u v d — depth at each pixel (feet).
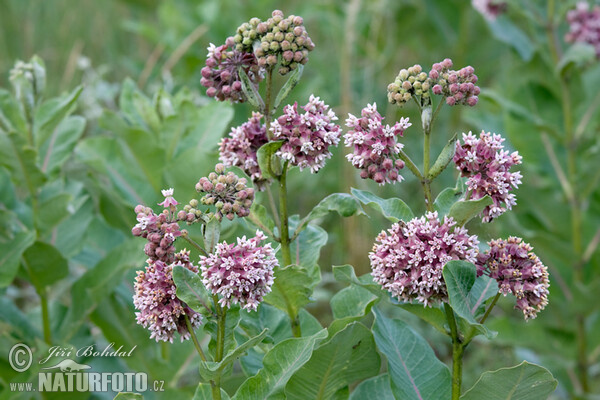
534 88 5.66
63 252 4.84
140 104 4.99
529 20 5.59
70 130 4.84
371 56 8.39
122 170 4.96
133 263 4.61
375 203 3.91
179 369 4.80
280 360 3.93
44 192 4.80
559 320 5.71
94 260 4.99
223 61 3.99
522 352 5.77
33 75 4.71
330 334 4.10
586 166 5.35
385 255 3.82
